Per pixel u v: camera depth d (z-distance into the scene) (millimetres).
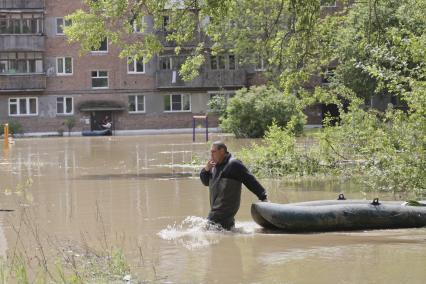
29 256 10039
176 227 12578
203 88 70500
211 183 12453
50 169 25672
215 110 60469
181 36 20719
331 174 21094
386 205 12625
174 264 9422
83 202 16266
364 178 19109
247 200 16062
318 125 67875
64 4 68125
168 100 70500
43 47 67500
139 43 22750
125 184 20078
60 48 68375
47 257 9945
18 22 67375
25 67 68000
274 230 12172
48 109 68438
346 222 12188
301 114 44719
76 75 68750
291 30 20406
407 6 27094
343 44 32844
